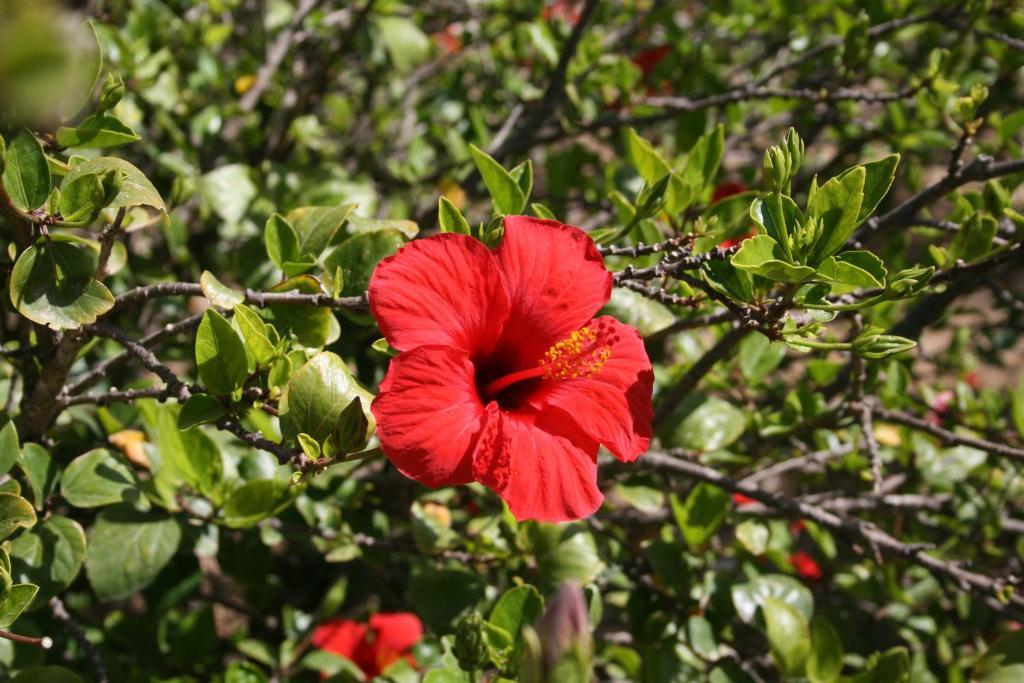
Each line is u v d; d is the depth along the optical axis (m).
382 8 1.01
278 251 0.70
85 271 0.62
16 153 0.60
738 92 0.93
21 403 0.70
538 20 1.01
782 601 0.80
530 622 0.68
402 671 0.82
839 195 0.62
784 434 0.86
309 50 1.25
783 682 0.79
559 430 0.64
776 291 0.72
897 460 1.01
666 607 0.86
